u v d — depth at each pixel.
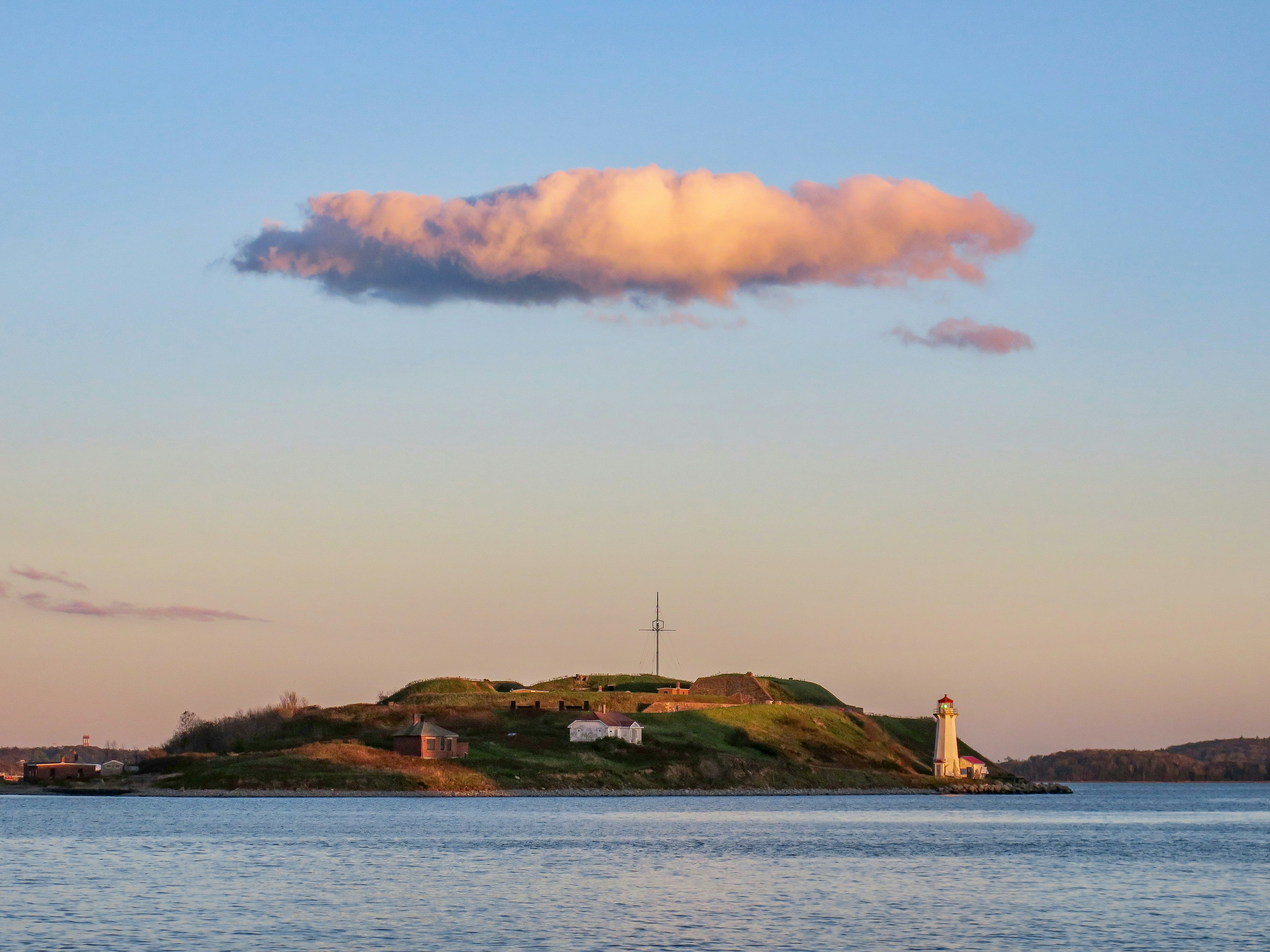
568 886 108.50
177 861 125.56
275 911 92.75
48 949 76.81
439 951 77.50
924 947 80.25
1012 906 99.06
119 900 97.44
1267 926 89.69
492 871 119.00
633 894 104.06
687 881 113.44
